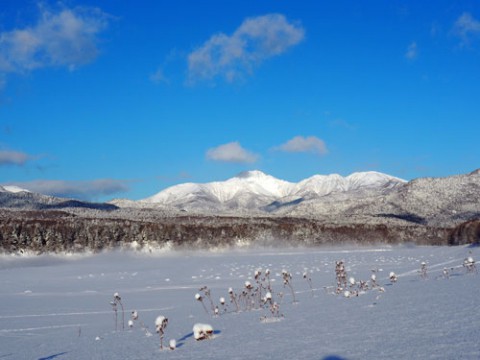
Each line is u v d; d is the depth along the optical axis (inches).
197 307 851.4
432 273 986.1
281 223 5059.1
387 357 284.2
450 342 302.7
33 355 476.4
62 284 1630.2
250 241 4431.6
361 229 5034.5
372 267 1603.1
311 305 633.0
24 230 3698.3
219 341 418.3
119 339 534.6
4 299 1202.0
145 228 4247.0
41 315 880.9
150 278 1752.0
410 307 478.0
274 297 852.0
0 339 625.6
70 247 3715.6
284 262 2362.2
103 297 1181.1
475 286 587.8
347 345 332.8
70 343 542.3
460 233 3476.9
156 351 409.7
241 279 1487.5
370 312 482.3
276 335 413.4
